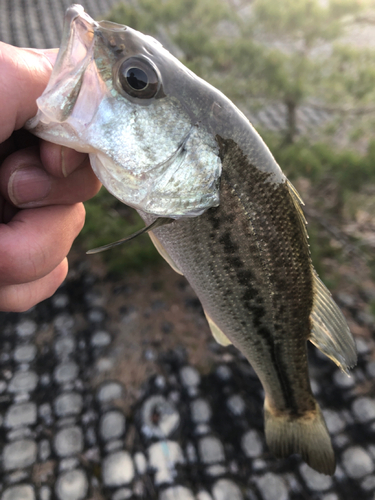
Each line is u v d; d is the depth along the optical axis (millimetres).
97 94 120
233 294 154
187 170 131
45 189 145
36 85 128
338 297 364
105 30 120
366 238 447
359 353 307
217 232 143
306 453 189
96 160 128
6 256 141
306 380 184
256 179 139
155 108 126
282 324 163
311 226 442
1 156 148
